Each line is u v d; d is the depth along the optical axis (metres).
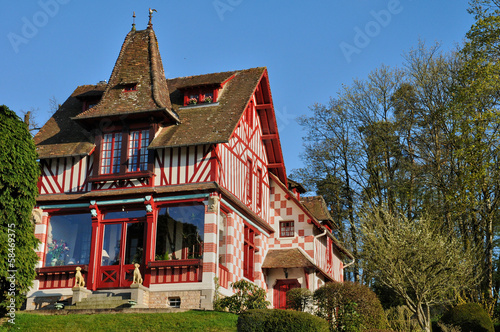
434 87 28.17
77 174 20.73
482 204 24.52
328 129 32.50
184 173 19.59
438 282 18.98
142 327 15.91
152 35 23.14
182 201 19.33
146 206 19.48
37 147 21.55
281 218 24.78
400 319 19.73
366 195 29.69
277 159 25.23
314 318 15.30
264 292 18.36
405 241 19.02
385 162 31.11
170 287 18.72
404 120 29.88
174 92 23.53
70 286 19.67
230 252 20.16
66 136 21.91
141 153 20.11
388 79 30.62
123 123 20.41
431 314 27.28
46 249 20.75
